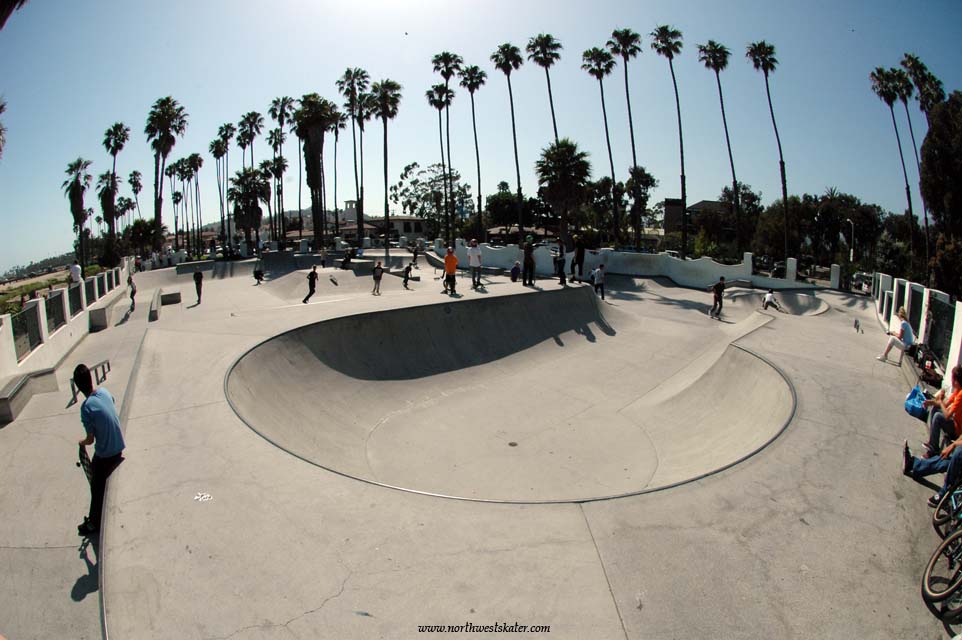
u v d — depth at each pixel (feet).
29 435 22.39
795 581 12.42
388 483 23.70
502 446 28.30
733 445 24.85
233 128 198.80
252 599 11.30
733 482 17.03
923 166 85.35
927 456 18.26
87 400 14.85
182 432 19.67
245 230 173.99
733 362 34.19
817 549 13.65
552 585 11.98
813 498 16.12
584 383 39.01
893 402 24.45
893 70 106.11
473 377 39.63
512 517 14.71
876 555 13.47
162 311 57.62
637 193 160.76
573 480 24.38
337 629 10.55
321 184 136.15
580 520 14.65
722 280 60.64
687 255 112.57
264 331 33.86
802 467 18.10
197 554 12.71
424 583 11.93
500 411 33.58
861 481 17.17
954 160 81.20
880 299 53.06
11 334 28.71
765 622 11.14
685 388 35.40
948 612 11.38
